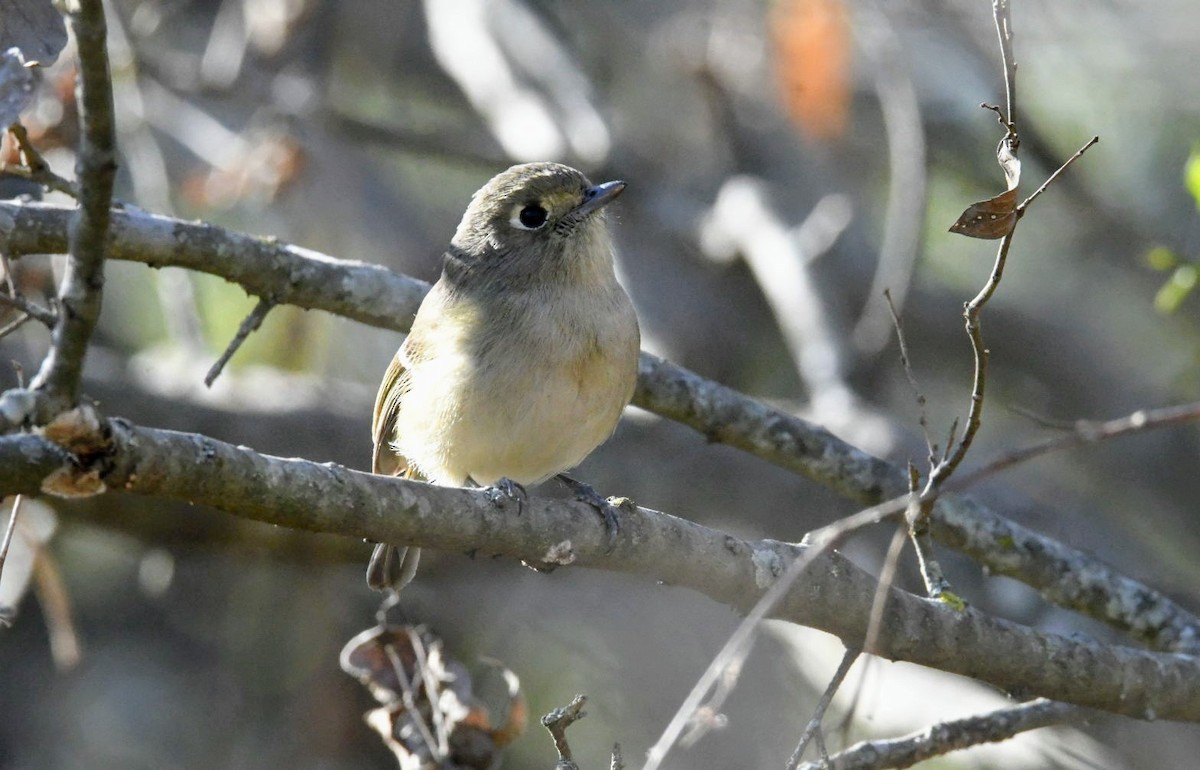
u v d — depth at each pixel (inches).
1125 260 636.1
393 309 370.9
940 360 669.9
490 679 511.8
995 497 566.9
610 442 560.1
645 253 658.2
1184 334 647.8
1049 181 253.6
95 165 205.9
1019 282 673.6
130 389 514.0
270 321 587.5
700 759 466.0
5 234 308.3
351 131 608.7
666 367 390.6
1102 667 311.9
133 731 539.5
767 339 667.4
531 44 646.5
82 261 210.8
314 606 530.9
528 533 279.1
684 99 671.1
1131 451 653.9
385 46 657.0
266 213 584.1
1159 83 604.4
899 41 535.8
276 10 595.5
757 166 651.5
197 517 505.0
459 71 639.1
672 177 659.4
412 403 355.6
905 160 505.4
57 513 490.0
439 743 325.7
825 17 534.0
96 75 203.6
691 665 512.7
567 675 521.7
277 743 524.4
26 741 535.5
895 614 296.7
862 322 509.0
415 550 375.6
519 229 349.1
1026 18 570.9
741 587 296.2
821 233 575.5
